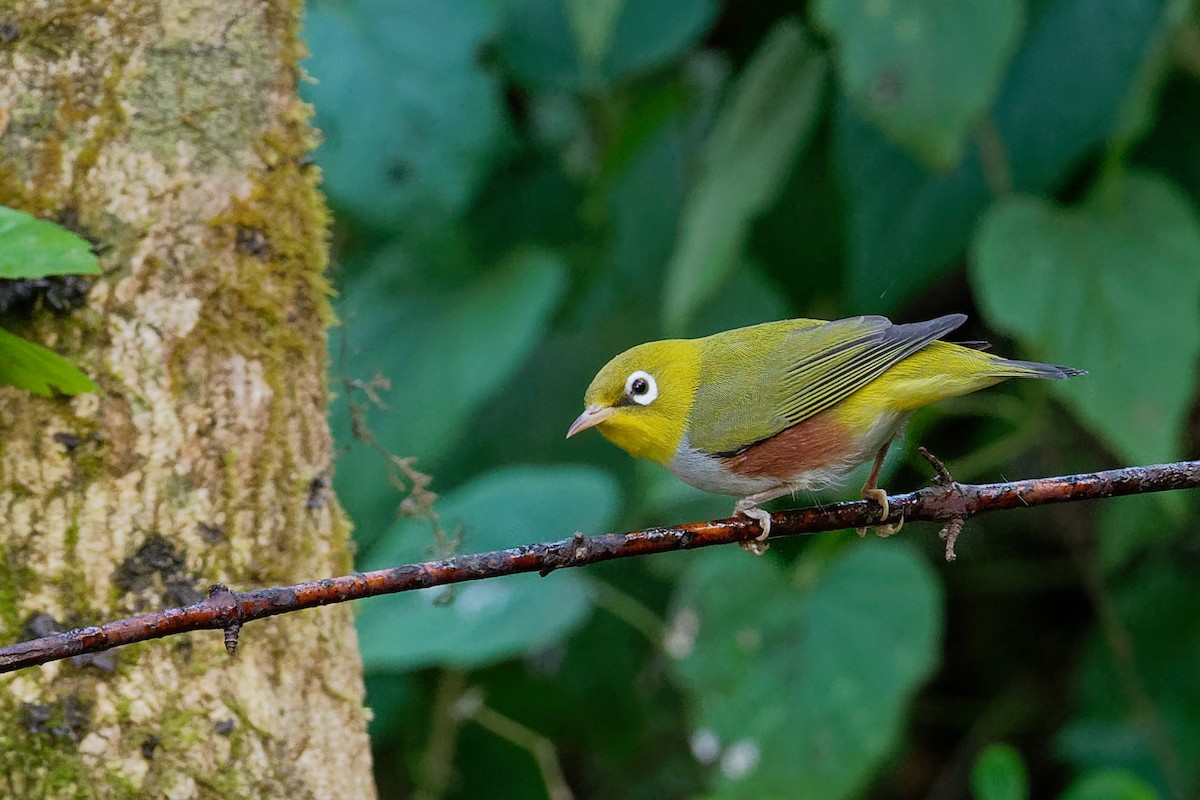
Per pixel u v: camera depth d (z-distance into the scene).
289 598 5.41
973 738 13.50
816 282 12.59
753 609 10.29
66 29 6.31
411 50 11.27
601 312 13.00
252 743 6.38
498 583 10.52
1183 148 11.63
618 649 13.08
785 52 11.32
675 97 12.87
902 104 9.68
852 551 10.44
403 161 11.14
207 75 6.53
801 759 9.83
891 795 13.81
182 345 6.38
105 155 6.30
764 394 8.45
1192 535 12.42
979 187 11.39
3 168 6.21
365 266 12.95
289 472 6.71
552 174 13.05
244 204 6.59
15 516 6.10
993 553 13.42
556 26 12.39
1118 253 10.16
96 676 6.13
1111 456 12.43
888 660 10.02
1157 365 9.91
